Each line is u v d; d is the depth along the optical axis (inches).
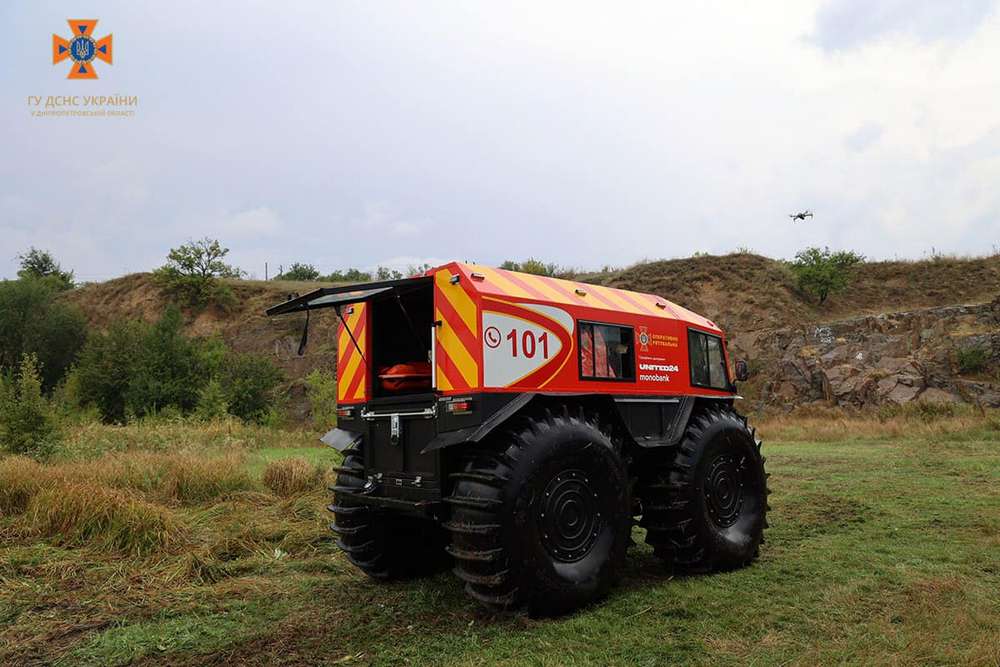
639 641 153.9
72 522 256.2
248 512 307.4
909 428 681.0
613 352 207.9
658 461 218.5
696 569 212.8
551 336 188.9
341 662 147.6
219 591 202.1
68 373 1219.2
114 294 1502.2
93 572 217.5
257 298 1433.3
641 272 1234.6
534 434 171.6
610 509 183.5
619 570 190.4
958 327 935.7
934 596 179.2
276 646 158.1
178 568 221.1
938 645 144.7
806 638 153.8
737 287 1154.7
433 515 179.8
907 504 310.0
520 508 163.8
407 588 204.8
